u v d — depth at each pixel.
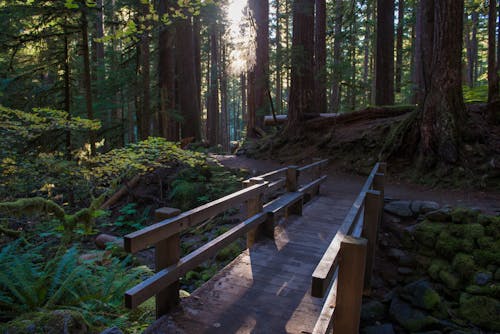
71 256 3.93
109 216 10.93
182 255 7.41
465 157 8.93
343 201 8.37
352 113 13.65
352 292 2.37
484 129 9.59
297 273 4.19
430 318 4.82
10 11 9.66
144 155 8.05
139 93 14.41
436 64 9.56
